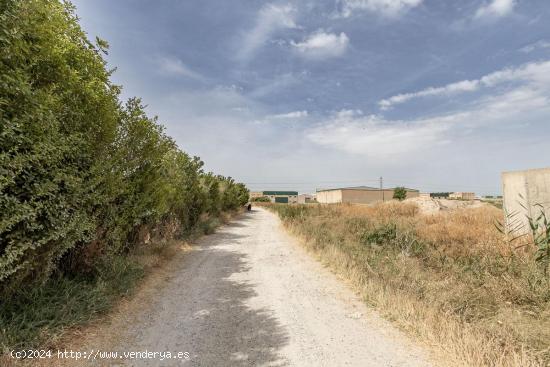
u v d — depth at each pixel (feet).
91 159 17.10
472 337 11.82
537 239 22.13
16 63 11.81
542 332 12.98
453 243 29.76
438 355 11.58
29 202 12.02
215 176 75.15
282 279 22.85
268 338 13.24
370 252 29.14
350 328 14.25
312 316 15.75
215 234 48.24
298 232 44.37
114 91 19.95
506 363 10.48
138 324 14.37
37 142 12.07
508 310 15.34
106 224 18.61
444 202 73.67
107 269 18.74
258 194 379.35
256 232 52.11
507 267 20.31
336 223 48.65
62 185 14.21
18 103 11.44
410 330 13.75
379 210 66.95
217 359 11.44
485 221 38.83
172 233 35.12
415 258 26.13
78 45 17.74
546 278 17.26
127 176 22.12
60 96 13.94
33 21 12.28
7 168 10.87
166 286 20.49
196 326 14.40
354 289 20.22
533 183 27.68
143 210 24.29
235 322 14.94
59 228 13.32
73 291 14.98
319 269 25.89
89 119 16.92
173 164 38.37
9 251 11.10
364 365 11.03
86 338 12.51
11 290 12.38
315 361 11.34
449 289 17.88
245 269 25.94
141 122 22.13
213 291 19.88
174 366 10.87
